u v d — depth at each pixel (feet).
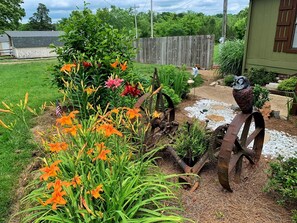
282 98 16.48
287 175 6.26
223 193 6.82
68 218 4.91
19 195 6.85
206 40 29.99
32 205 6.10
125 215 4.78
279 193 6.39
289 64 18.97
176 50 34.01
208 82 22.52
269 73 20.15
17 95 17.40
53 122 11.95
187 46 32.40
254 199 6.57
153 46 37.45
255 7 20.36
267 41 20.16
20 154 8.95
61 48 13.14
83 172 5.49
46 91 18.62
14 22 85.66
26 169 8.07
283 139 10.28
